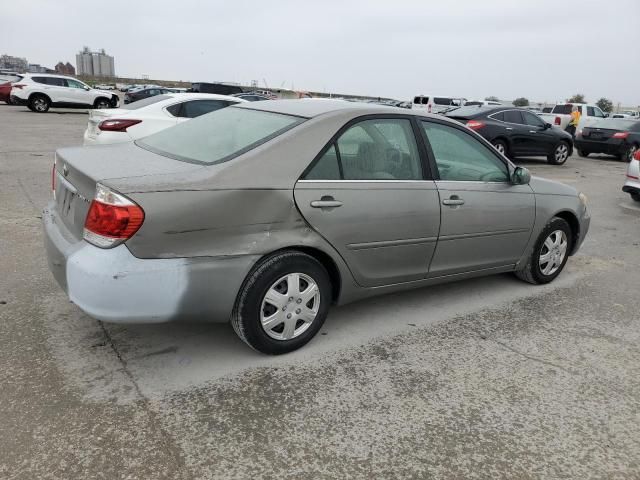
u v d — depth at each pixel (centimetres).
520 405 299
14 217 607
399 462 249
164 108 891
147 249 272
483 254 428
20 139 1352
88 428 258
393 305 429
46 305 384
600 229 741
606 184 1162
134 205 266
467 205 400
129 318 277
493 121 1355
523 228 450
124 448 247
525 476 245
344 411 284
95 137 849
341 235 334
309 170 321
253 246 302
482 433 273
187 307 289
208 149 331
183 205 278
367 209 342
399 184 361
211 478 232
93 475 230
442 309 427
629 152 1638
